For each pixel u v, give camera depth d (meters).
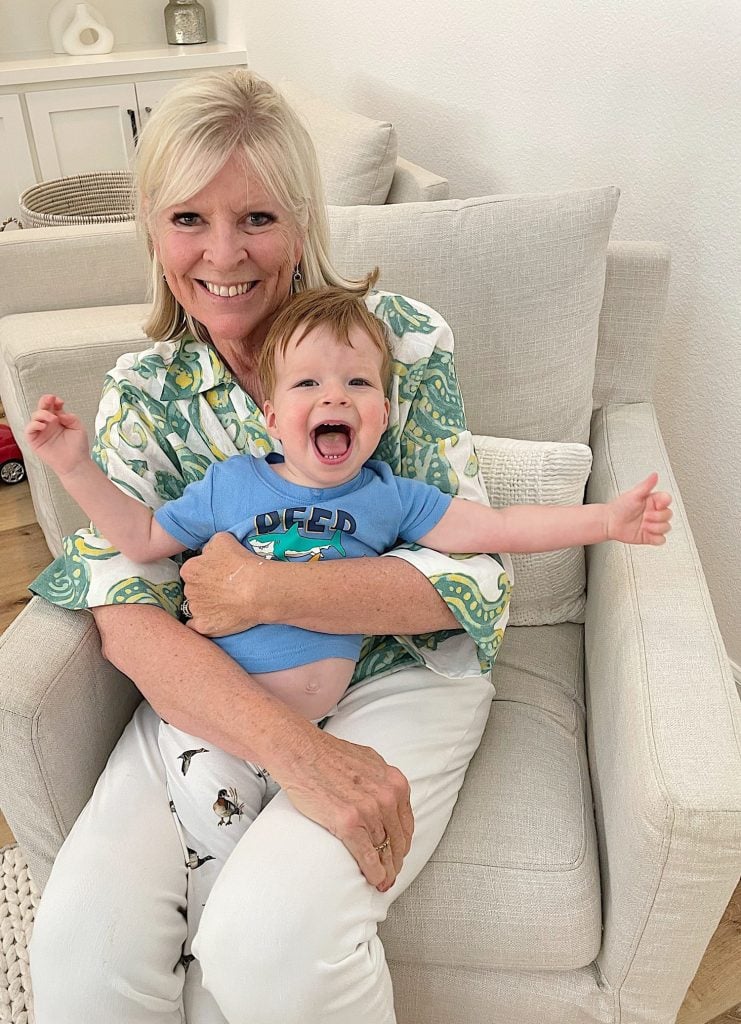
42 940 0.92
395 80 2.24
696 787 0.85
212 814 1.00
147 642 1.02
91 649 1.07
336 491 1.06
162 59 3.00
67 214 2.78
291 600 0.99
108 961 0.91
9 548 2.35
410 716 1.07
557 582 1.33
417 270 1.38
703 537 1.70
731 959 1.36
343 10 2.37
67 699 1.02
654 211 1.59
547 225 1.34
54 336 1.69
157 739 1.09
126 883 0.94
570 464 1.25
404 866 0.98
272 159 1.02
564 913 0.98
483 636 1.06
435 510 1.09
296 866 0.88
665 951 0.94
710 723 0.90
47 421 0.96
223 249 1.04
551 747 1.14
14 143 2.99
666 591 1.07
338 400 1.01
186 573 1.04
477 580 1.06
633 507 1.02
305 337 1.03
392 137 1.84
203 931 0.88
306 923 0.85
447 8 1.96
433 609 1.04
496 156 1.95
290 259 1.11
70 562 1.10
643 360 1.49
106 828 0.99
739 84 1.36
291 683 1.02
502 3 1.79
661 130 1.53
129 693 1.17
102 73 2.96
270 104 1.03
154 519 1.08
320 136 1.97
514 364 1.38
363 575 1.02
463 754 1.09
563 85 1.71
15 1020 1.27
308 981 0.86
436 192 1.80
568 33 1.65
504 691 1.23
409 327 1.19
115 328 1.71
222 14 3.22
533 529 1.06
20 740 0.99
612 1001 1.02
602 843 1.05
